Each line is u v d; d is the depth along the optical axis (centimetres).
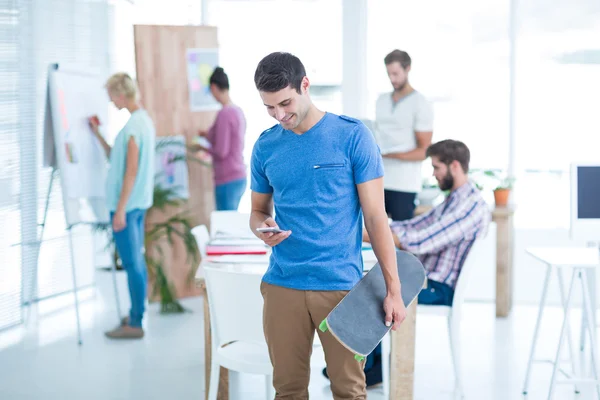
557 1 593
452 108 618
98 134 530
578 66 597
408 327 365
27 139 549
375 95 634
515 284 605
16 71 534
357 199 259
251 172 277
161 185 591
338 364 259
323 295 254
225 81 589
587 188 393
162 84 589
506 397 403
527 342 499
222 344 329
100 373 441
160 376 436
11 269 539
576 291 592
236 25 652
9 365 456
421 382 425
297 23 644
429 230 397
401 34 621
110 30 619
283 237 251
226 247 372
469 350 483
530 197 614
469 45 610
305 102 248
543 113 606
